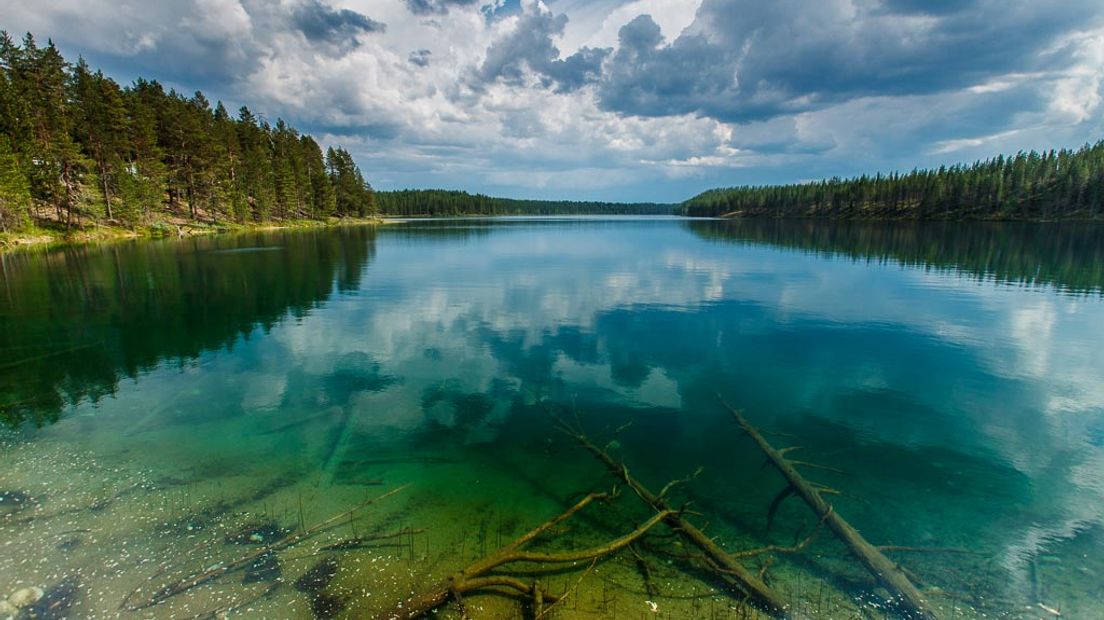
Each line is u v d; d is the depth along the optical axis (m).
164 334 22.34
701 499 9.84
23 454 11.31
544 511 9.35
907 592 7.18
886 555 8.14
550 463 11.24
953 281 36.88
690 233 97.88
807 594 7.32
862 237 81.25
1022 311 26.92
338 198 143.25
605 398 15.12
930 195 143.75
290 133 125.38
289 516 9.02
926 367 17.95
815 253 56.75
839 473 10.82
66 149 63.31
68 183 65.06
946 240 72.88
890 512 9.41
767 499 9.87
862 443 12.30
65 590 7.10
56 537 8.28
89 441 12.02
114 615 6.70
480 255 56.38
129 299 29.92
